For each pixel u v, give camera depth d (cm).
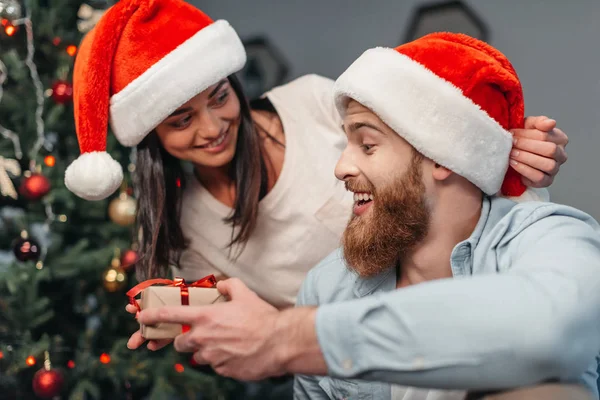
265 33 327
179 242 154
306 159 153
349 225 99
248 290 84
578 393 70
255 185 145
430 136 91
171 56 129
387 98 91
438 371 67
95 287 205
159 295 89
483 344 66
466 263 97
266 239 155
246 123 145
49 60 198
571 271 74
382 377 70
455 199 96
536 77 270
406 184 94
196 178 156
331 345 71
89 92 130
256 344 74
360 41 314
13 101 193
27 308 188
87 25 201
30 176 183
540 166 99
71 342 206
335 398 109
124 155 202
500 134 95
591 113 261
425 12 297
